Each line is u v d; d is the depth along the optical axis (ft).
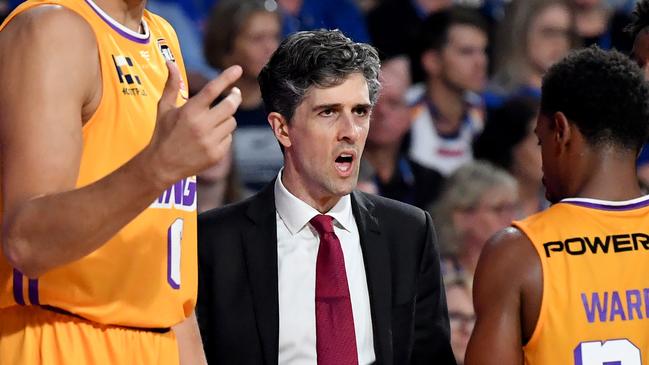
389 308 29.25
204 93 18.40
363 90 28.63
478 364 25.52
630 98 26.27
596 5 63.41
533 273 25.38
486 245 26.55
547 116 27.20
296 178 29.55
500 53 62.18
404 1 60.95
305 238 29.58
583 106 26.27
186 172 18.67
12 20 21.56
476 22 61.00
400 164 58.23
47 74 20.66
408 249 30.12
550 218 26.17
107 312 23.00
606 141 26.37
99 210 18.85
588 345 25.00
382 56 60.13
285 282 29.25
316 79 28.14
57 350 22.66
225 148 18.74
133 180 18.72
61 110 20.68
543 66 62.34
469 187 55.21
